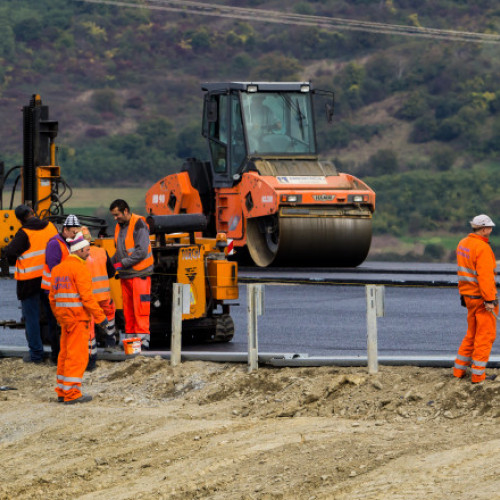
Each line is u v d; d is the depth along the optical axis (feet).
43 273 111.65
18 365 117.39
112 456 82.53
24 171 144.56
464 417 82.74
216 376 102.94
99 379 108.27
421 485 66.90
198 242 129.70
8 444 89.66
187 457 80.02
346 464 73.00
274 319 144.46
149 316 120.67
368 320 94.73
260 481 72.59
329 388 92.22
